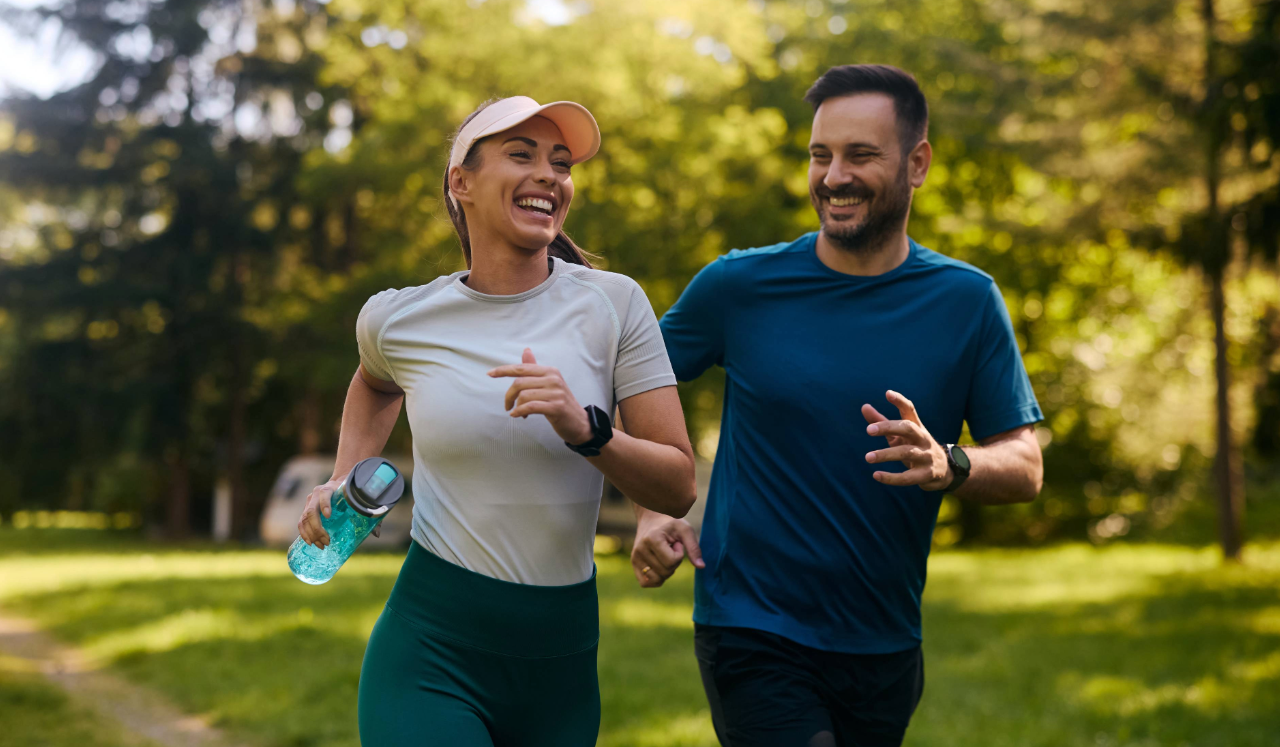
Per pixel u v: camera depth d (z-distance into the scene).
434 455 2.24
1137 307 20.31
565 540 2.24
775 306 2.85
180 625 9.73
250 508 27.86
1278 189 11.77
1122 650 8.90
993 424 2.79
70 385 23.42
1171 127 14.14
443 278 2.35
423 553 2.27
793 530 2.73
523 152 2.23
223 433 26.70
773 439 2.78
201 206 24.05
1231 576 14.34
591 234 19.12
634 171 20.03
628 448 2.09
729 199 20.00
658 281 19.77
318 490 2.34
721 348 2.94
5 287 23.34
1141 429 21.25
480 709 2.22
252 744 6.15
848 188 2.74
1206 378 18.72
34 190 23.69
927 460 2.37
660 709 6.47
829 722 2.65
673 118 20.69
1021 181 23.16
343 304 20.86
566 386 2.01
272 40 24.23
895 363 2.74
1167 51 14.40
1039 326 23.83
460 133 2.29
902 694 2.78
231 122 24.41
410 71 22.45
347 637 9.00
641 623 9.88
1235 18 14.26
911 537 2.75
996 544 24.45
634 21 20.30
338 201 22.05
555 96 19.45
